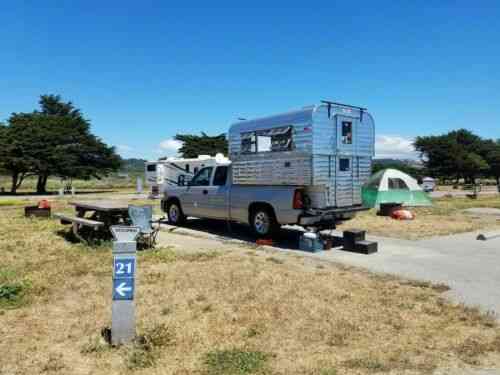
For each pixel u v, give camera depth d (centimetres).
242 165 995
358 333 411
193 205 1130
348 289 561
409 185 1881
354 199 920
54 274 620
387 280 611
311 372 329
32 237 941
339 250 844
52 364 341
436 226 1216
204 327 423
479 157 6850
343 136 891
